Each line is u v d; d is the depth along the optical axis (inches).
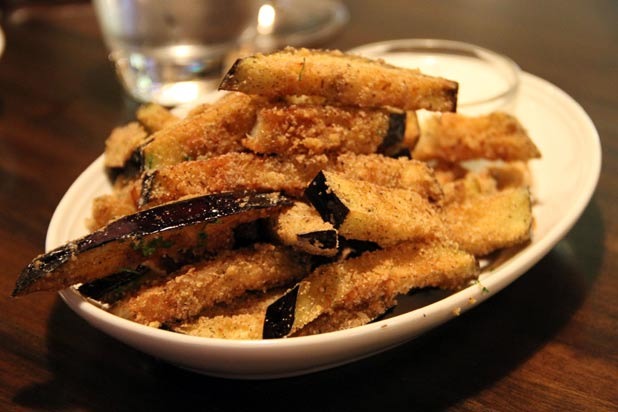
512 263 12.5
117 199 13.5
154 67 20.3
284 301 11.9
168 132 13.1
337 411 11.9
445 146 15.1
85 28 23.6
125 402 12.1
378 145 13.5
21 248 15.1
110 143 14.7
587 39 22.0
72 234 13.8
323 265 12.3
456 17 23.6
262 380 12.3
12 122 19.0
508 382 12.1
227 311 12.4
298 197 13.0
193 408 12.0
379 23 23.4
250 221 12.5
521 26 22.9
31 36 23.2
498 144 14.9
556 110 16.5
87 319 11.8
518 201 13.7
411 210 12.7
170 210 12.0
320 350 11.3
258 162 12.9
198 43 20.1
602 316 13.1
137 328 11.4
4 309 13.7
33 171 17.2
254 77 12.6
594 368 12.3
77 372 12.6
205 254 12.7
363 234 12.2
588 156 14.9
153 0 19.4
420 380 12.2
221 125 13.1
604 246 14.4
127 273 12.4
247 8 20.2
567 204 14.0
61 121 19.0
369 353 12.1
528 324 13.0
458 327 13.0
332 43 22.1
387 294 12.3
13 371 12.6
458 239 13.2
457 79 17.2
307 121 12.9
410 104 13.3
